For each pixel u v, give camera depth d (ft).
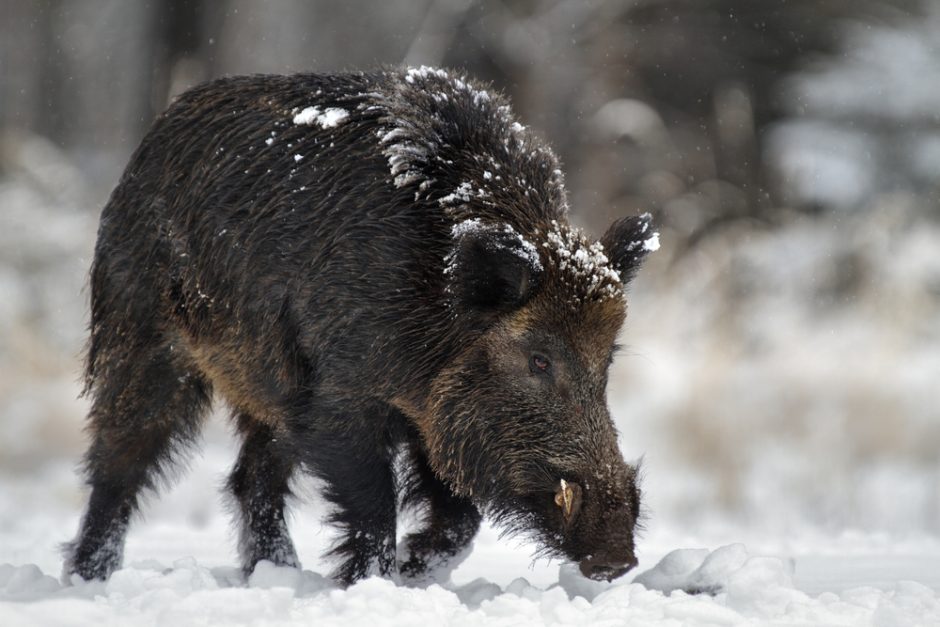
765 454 92.58
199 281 46.01
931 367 105.50
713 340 117.80
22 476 97.81
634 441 96.12
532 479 39.93
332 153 43.86
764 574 36.22
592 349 40.60
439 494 45.75
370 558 42.75
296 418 43.73
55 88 199.31
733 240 161.07
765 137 197.06
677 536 68.44
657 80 203.72
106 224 49.11
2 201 142.61
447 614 33.42
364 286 41.83
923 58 180.75
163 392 48.44
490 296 40.50
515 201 43.24
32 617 31.30
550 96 191.83
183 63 199.82
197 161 46.91
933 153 173.78
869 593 35.63
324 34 191.83
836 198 173.99
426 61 187.62
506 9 191.52
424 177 42.70
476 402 40.86
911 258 141.08
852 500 82.58
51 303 131.34
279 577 41.91
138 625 31.65
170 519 82.94
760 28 203.21
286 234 43.62
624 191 190.80
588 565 37.63
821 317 132.26
